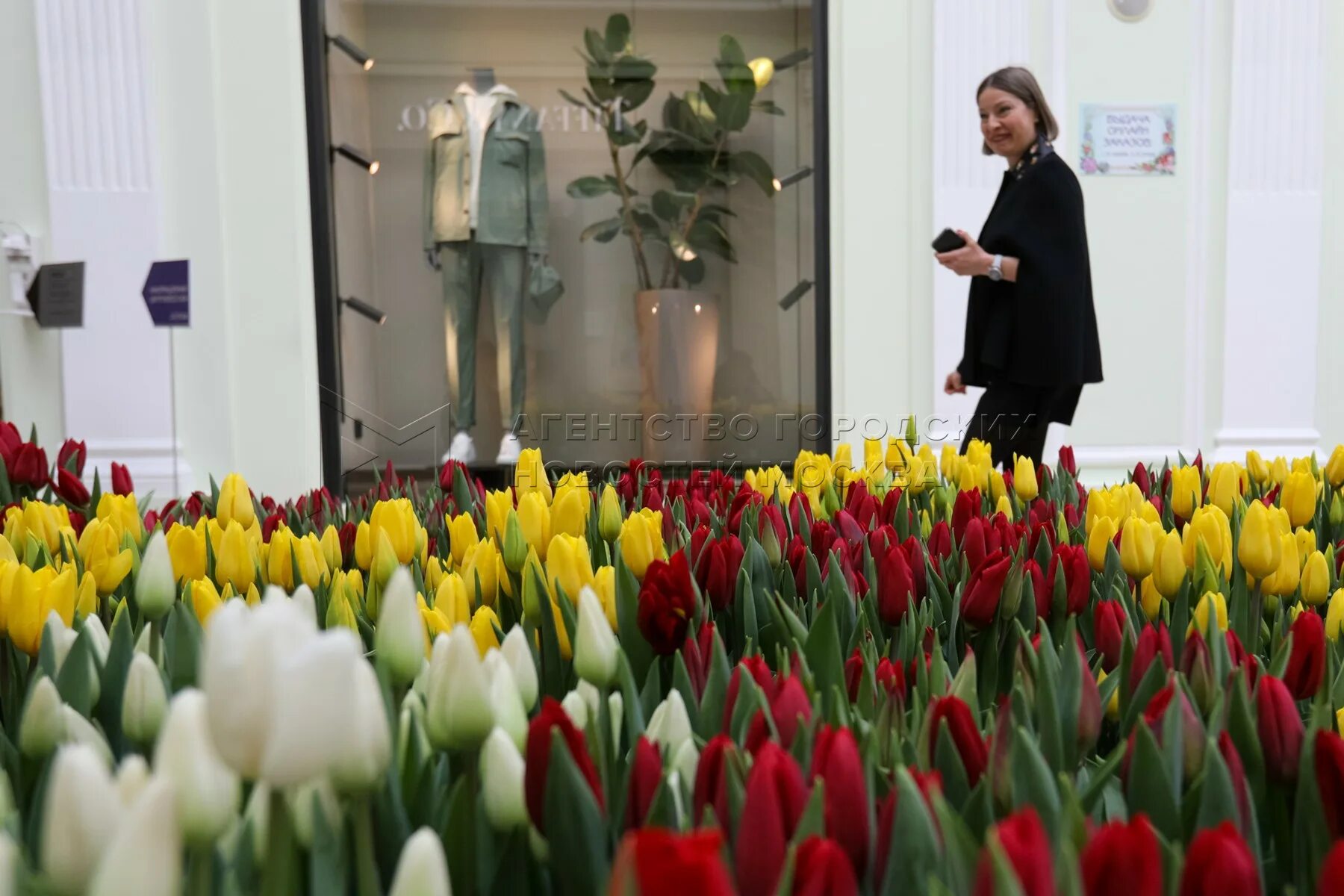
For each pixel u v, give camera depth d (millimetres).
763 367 5234
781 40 5109
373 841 588
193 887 482
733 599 1036
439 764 677
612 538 1267
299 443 4723
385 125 5074
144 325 4609
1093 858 436
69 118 4527
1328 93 4918
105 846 428
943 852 516
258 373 4691
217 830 480
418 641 667
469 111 5102
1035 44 4832
